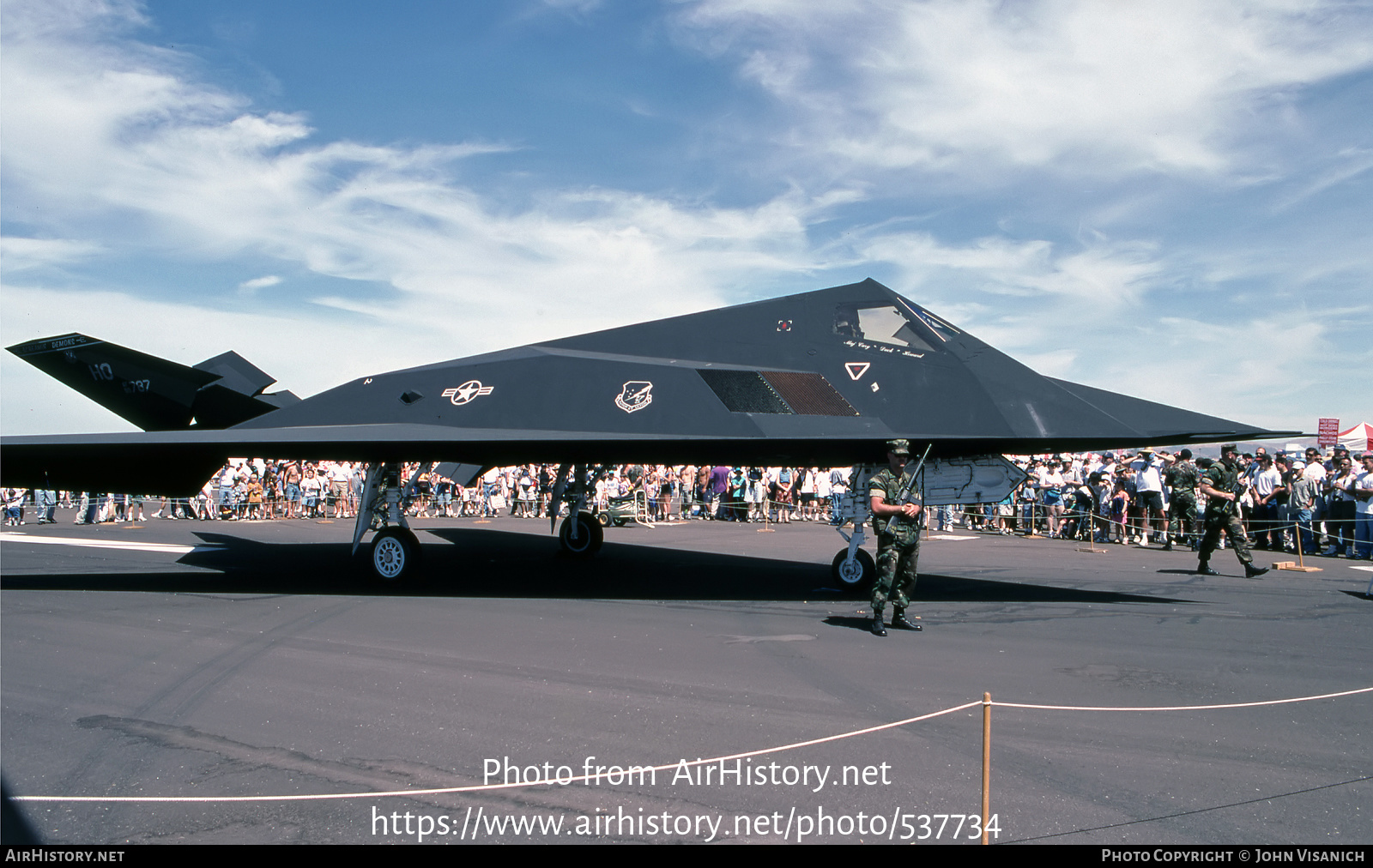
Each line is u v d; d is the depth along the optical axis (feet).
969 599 37.63
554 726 19.36
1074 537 71.31
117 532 72.59
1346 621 32.65
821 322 39.81
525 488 97.96
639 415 37.83
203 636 29.25
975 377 36.27
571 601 36.94
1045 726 19.54
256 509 93.04
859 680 23.30
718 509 92.99
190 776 16.38
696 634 29.68
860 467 39.78
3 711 20.51
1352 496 59.47
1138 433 33.50
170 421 57.67
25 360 57.62
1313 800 15.43
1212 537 47.57
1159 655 26.48
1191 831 14.16
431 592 39.60
